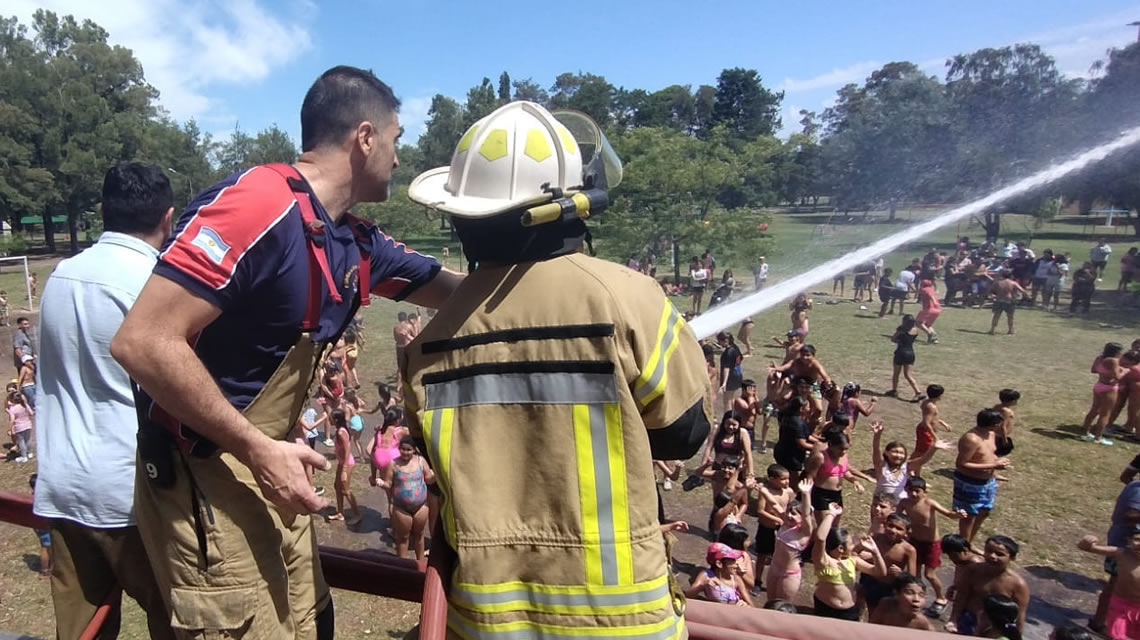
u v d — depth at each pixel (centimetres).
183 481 160
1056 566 906
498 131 145
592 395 127
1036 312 2638
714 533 902
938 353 2000
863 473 1151
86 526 202
